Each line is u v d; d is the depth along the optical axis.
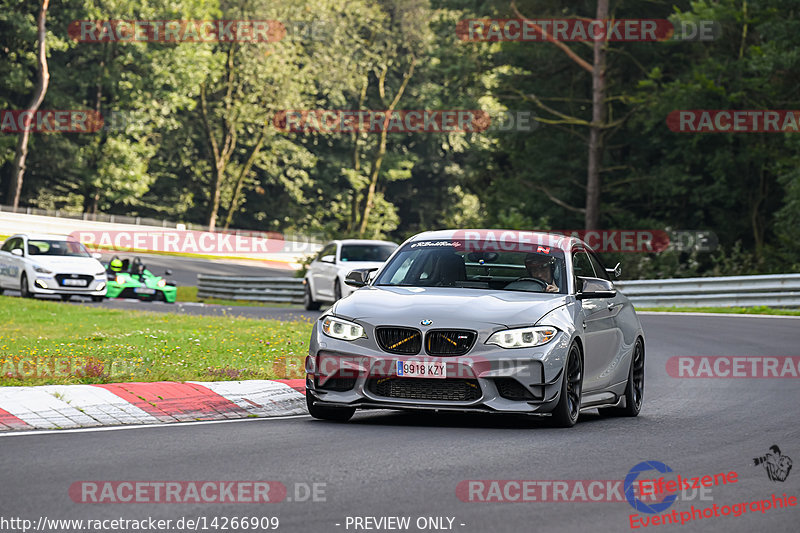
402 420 32.28
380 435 28.45
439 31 164.62
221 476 22.12
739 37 133.75
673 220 142.50
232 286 121.19
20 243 99.81
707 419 34.06
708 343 61.91
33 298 95.25
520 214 139.75
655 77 128.00
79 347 46.38
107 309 76.69
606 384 34.00
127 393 33.31
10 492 20.23
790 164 119.12
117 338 51.56
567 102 149.38
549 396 29.94
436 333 29.86
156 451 25.20
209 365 41.62
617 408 36.25
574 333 30.92
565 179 147.62
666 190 136.88
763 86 123.56
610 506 20.08
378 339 30.16
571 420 31.09
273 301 115.00
